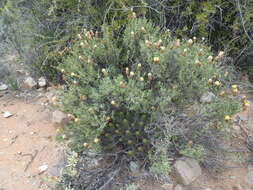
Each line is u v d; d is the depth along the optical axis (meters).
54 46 3.86
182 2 3.64
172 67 2.61
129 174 2.49
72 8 3.78
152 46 2.62
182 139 2.61
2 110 3.62
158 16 3.66
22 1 4.14
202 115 2.56
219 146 2.68
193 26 3.58
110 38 3.10
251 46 3.69
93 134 2.45
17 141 3.06
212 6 3.59
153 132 2.56
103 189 2.33
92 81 2.77
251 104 3.35
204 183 2.42
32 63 4.23
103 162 2.61
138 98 2.39
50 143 2.99
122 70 2.99
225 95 2.63
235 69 3.80
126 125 2.55
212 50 3.98
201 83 2.54
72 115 2.56
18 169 2.69
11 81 4.08
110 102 2.56
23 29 4.16
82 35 3.39
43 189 2.46
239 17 3.62
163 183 2.40
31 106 3.69
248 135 2.89
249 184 2.38
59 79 4.14
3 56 5.00
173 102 2.68
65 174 2.37
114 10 3.61
